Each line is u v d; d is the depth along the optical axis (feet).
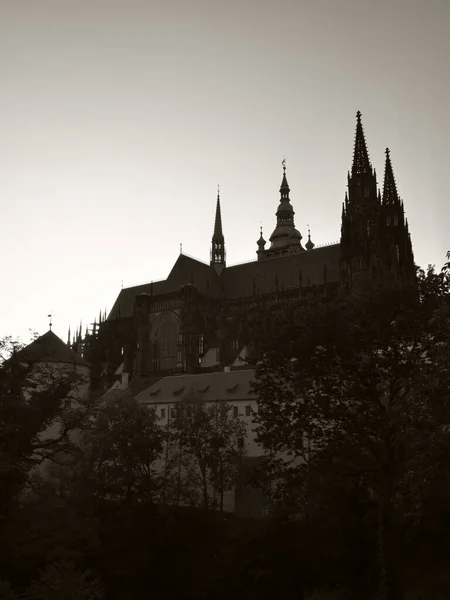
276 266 602.03
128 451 280.72
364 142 530.27
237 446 348.59
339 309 159.22
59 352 445.78
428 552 142.00
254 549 173.99
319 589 155.94
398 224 506.89
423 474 114.42
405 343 158.92
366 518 159.94
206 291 607.78
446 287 150.71
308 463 160.45
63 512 189.47
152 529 187.21
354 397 159.63
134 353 581.94
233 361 530.27
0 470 140.87
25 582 149.18
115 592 162.91
